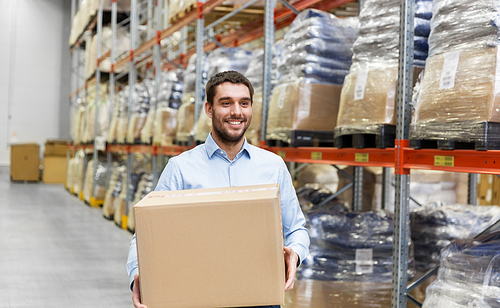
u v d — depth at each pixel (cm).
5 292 455
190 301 158
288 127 349
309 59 346
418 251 378
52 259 582
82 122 1188
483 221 364
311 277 366
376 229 363
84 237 720
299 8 444
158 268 158
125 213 803
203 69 540
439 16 245
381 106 280
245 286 158
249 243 157
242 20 604
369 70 293
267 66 411
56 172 1620
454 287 229
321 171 498
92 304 427
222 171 200
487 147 211
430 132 237
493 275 217
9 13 1833
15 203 1087
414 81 275
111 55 963
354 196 459
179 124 576
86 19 1149
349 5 488
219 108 191
